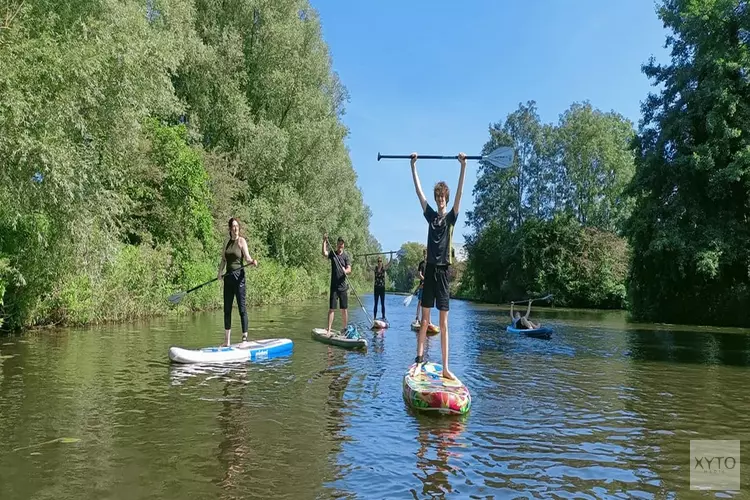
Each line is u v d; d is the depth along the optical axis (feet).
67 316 37.68
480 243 148.25
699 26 67.26
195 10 73.00
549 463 12.75
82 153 32.94
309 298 110.52
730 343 40.37
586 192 139.13
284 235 87.20
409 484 11.25
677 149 68.23
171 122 71.15
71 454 12.42
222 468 11.81
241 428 14.69
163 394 18.34
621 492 11.16
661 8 73.67
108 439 13.55
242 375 22.03
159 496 10.29
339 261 35.12
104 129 34.63
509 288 133.49
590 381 23.25
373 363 25.93
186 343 30.68
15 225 30.30
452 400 16.81
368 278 261.44
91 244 34.58
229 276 27.91
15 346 28.50
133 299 45.44
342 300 35.40
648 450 13.85
